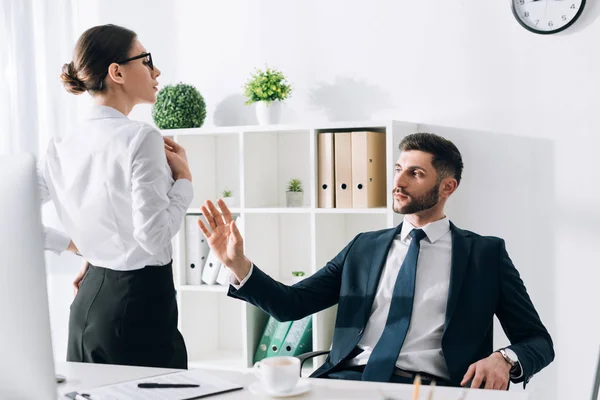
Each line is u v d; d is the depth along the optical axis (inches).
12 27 141.2
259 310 124.6
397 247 82.6
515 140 114.5
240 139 119.0
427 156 81.4
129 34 85.7
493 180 116.1
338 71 125.4
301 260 129.0
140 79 85.7
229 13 133.0
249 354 121.0
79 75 82.9
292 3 128.0
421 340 76.3
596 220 109.9
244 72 132.2
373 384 57.5
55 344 145.4
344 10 124.6
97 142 80.4
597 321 110.2
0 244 36.0
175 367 84.3
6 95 141.3
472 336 75.7
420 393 54.6
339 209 112.2
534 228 113.8
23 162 36.7
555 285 112.7
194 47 135.9
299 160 128.4
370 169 112.3
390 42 121.7
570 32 110.5
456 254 78.6
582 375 111.3
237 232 72.3
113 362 79.4
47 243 86.7
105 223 80.4
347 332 80.0
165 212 79.7
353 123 111.0
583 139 110.4
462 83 117.5
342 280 83.1
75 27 144.2
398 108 121.7
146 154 78.5
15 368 36.7
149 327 80.7
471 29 116.6
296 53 128.1
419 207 81.1
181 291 124.6
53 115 143.4
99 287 80.7
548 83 112.3
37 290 36.7
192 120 126.0
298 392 54.5
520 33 113.7
